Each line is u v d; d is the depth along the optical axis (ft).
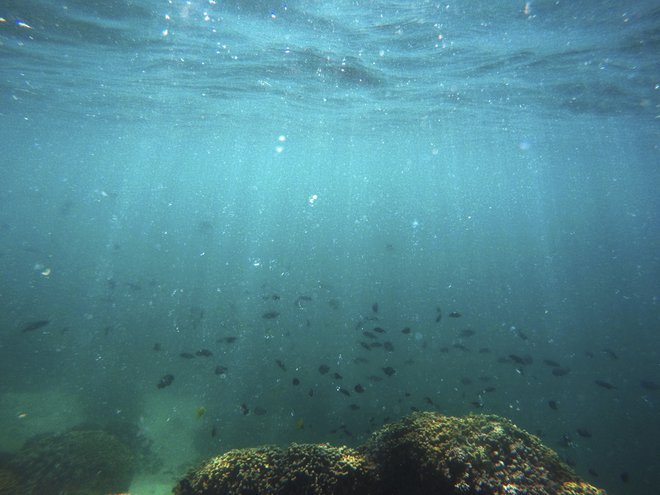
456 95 64.49
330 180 451.12
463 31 38.14
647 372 64.39
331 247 157.69
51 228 178.81
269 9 35.01
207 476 20.85
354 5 33.55
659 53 42.47
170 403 49.26
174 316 76.07
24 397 47.98
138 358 59.47
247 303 84.89
